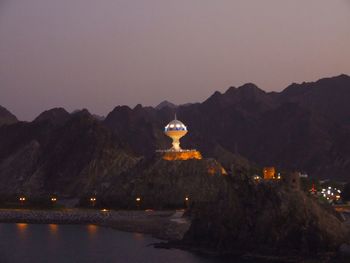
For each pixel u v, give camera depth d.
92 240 176.38
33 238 180.25
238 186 153.62
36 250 159.50
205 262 140.88
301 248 140.38
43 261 145.62
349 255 136.00
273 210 146.25
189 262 141.12
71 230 198.50
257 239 146.62
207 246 155.00
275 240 143.75
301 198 146.38
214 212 157.62
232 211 153.25
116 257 149.25
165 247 161.50
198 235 159.50
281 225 144.38
